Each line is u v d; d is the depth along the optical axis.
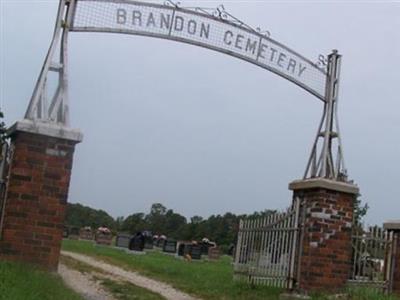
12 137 10.11
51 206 9.64
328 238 11.88
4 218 9.55
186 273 18.64
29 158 9.62
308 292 11.70
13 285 7.53
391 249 13.02
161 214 76.12
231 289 13.72
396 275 12.88
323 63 12.94
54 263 9.59
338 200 12.06
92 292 12.03
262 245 13.56
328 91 12.86
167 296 12.75
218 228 68.19
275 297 12.16
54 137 9.74
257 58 12.38
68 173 9.77
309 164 12.78
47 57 10.27
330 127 12.70
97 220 72.75
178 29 11.70
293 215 12.53
